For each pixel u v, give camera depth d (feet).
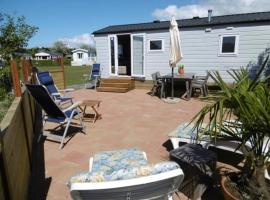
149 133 17.03
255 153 7.25
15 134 8.89
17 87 12.06
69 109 15.26
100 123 19.52
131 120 20.36
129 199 5.50
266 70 29.25
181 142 13.51
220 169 11.33
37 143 15.25
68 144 15.10
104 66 41.11
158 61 36.22
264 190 7.37
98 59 41.42
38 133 17.12
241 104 6.33
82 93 34.96
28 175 10.87
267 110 6.18
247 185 8.02
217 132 7.36
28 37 33.99
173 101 27.50
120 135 16.66
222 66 31.94
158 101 28.40
